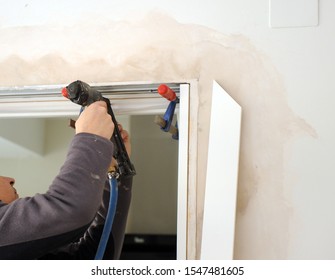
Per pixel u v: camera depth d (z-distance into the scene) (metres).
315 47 0.86
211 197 0.82
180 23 0.91
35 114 1.01
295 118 0.84
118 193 0.93
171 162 2.37
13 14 0.99
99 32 0.95
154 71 0.91
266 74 0.86
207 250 0.81
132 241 2.29
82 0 0.97
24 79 0.96
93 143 0.67
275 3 0.88
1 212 0.63
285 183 0.83
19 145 1.88
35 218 0.60
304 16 0.86
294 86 0.85
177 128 0.95
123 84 0.91
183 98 0.89
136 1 0.94
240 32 0.89
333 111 0.83
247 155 0.85
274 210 0.83
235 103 0.84
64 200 0.62
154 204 2.38
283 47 0.87
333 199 0.81
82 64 0.94
